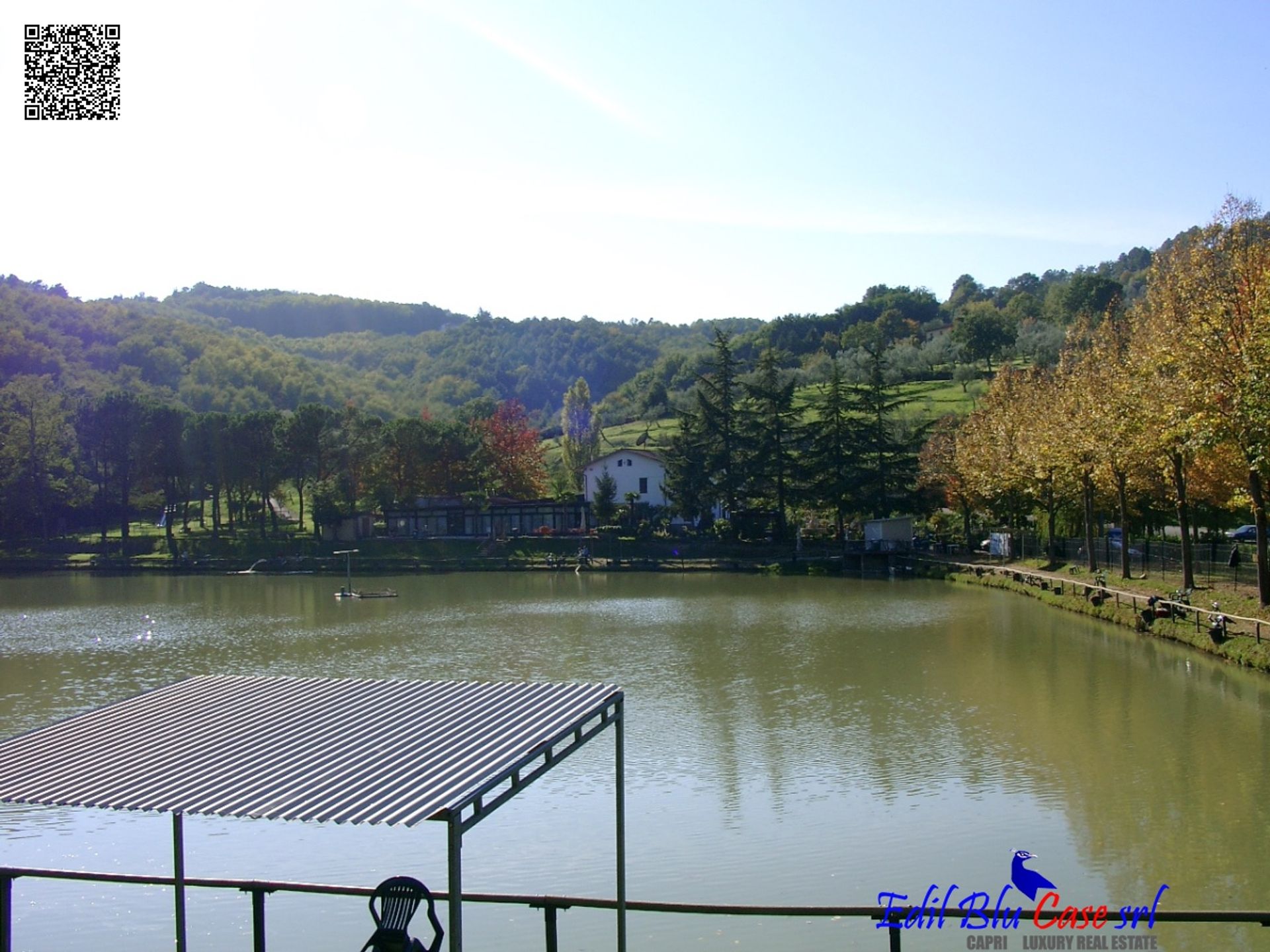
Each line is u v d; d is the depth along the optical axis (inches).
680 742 1077.1
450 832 357.4
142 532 4146.2
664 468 3750.0
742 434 3582.7
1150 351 1595.7
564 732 416.2
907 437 3521.2
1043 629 1764.3
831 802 880.3
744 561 3250.5
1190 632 1491.1
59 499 3934.5
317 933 650.2
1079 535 2684.5
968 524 3211.1
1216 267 1451.8
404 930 429.7
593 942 635.5
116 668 1608.0
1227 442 1362.0
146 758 401.4
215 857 793.6
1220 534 2491.4
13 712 1296.8
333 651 1752.0
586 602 2449.6
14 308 6496.1
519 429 4714.6
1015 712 1167.0
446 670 1540.4
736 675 1439.5
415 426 4170.8
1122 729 1081.4
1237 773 922.7
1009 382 2955.2
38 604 2581.2
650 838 807.1
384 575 3277.6
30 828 861.2
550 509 3838.6
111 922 669.3
